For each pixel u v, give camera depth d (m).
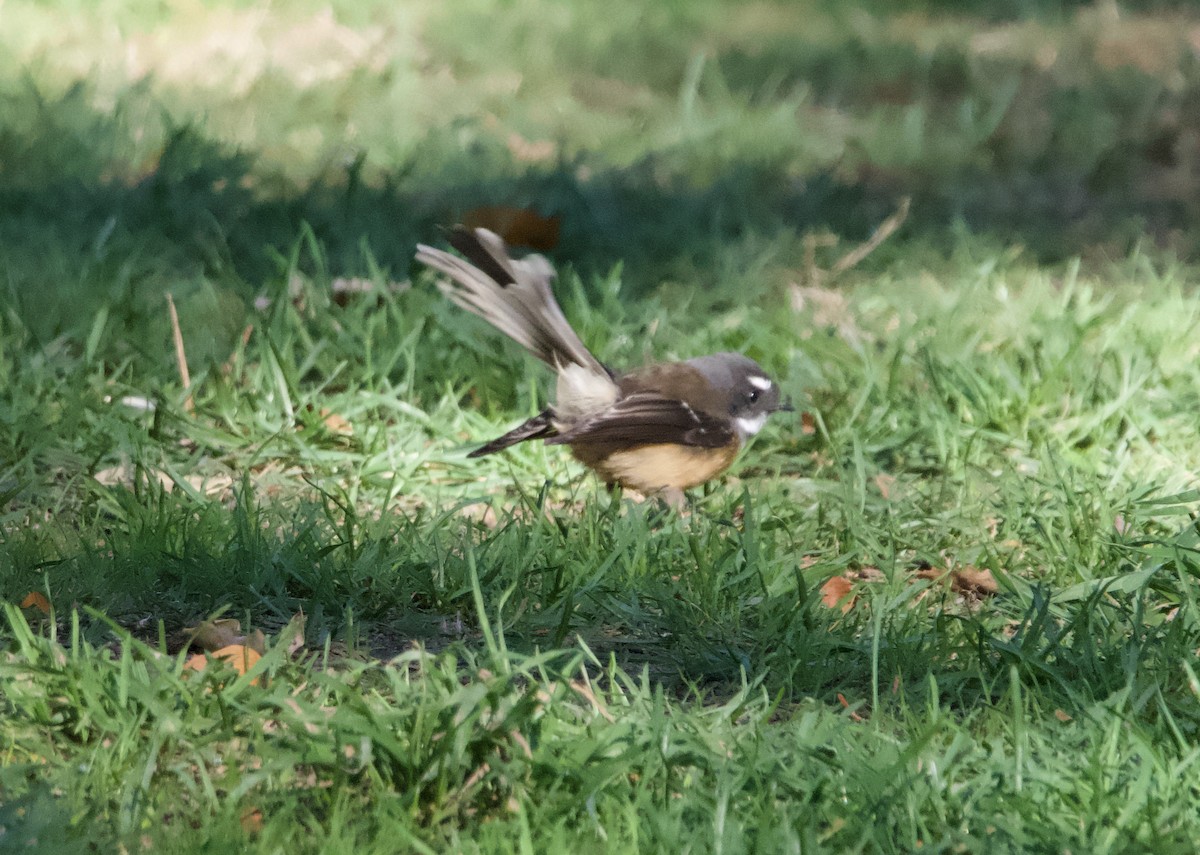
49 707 7.44
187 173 18.17
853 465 11.95
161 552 9.51
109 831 6.46
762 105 23.42
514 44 26.31
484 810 6.77
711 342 14.09
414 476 11.62
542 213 17.98
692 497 11.34
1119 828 6.49
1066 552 10.06
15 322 13.45
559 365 10.97
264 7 27.47
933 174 20.95
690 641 8.88
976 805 6.77
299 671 8.14
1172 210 19.61
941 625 8.81
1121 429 12.64
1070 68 25.84
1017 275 16.78
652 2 30.52
